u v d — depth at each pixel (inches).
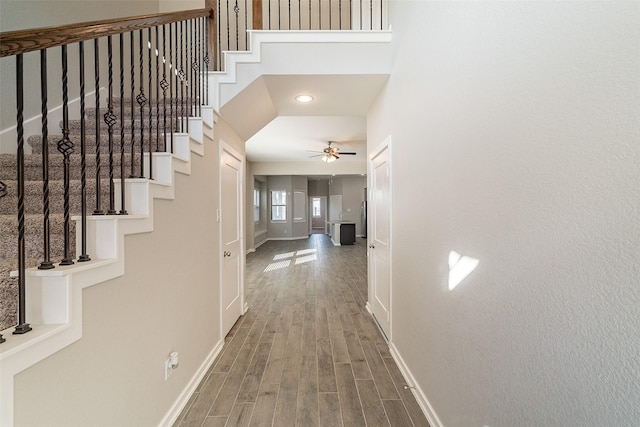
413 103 73.7
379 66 92.9
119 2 116.7
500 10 40.1
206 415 68.0
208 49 98.9
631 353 24.3
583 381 28.5
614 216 25.5
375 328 116.0
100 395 44.5
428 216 65.0
